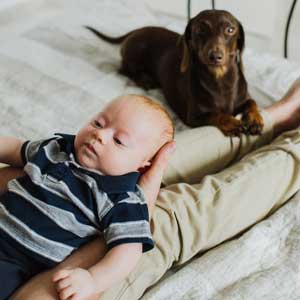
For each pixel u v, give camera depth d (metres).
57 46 1.79
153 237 0.96
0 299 0.81
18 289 0.83
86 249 0.87
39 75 1.59
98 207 0.86
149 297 0.94
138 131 0.92
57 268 0.84
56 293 0.80
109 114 0.93
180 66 1.56
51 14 2.10
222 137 1.29
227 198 1.05
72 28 1.90
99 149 0.89
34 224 0.84
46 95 1.50
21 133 1.36
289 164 1.14
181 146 1.22
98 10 2.05
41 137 1.34
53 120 1.41
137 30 1.79
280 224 1.08
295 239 1.05
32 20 2.03
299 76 1.65
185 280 0.96
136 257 0.84
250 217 1.07
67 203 0.86
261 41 2.10
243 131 1.32
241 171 1.10
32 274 0.85
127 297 0.91
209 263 0.99
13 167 1.02
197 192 1.04
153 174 0.95
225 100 1.48
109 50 1.82
